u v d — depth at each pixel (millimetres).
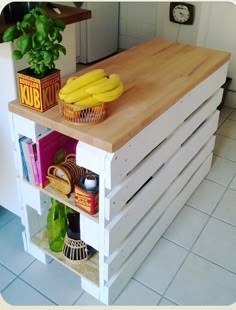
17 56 1061
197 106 1579
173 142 1465
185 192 1864
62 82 1317
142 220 1454
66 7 1464
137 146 1150
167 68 1511
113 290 1392
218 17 2740
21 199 1467
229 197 2002
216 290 1500
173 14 2918
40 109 1146
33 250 1584
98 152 1051
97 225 1204
